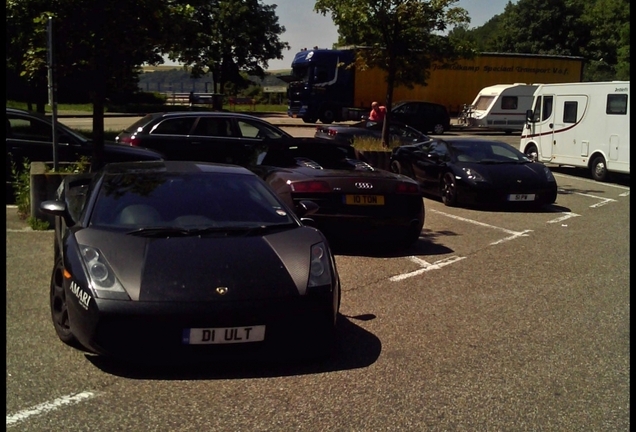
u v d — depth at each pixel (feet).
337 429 12.49
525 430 12.74
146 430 12.20
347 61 108.17
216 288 14.37
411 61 54.85
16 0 30.63
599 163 58.08
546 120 64.34
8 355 15.48
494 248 30.14
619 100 55.88
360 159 30.91
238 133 44.55
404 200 27.45
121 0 30.83
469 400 13.98
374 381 14.79
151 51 32.73
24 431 12.01
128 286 14.19
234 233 16.48
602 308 21.08
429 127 106.83
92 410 12.91
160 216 17.04
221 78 161.68
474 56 55.93
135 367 14.96
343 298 21.49
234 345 14.26
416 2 52.44
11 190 36.19
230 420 12.69
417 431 12.53
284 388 14.23
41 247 26.50
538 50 199.21
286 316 14.56
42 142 36.99
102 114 33.58
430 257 27.94
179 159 43.16
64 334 15.85
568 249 30.14
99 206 17.17
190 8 32.30
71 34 31.35
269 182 27.55
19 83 78.13
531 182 40.86
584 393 14.51
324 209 26.37
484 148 44.65
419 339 17.72
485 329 18.75
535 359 16.51
